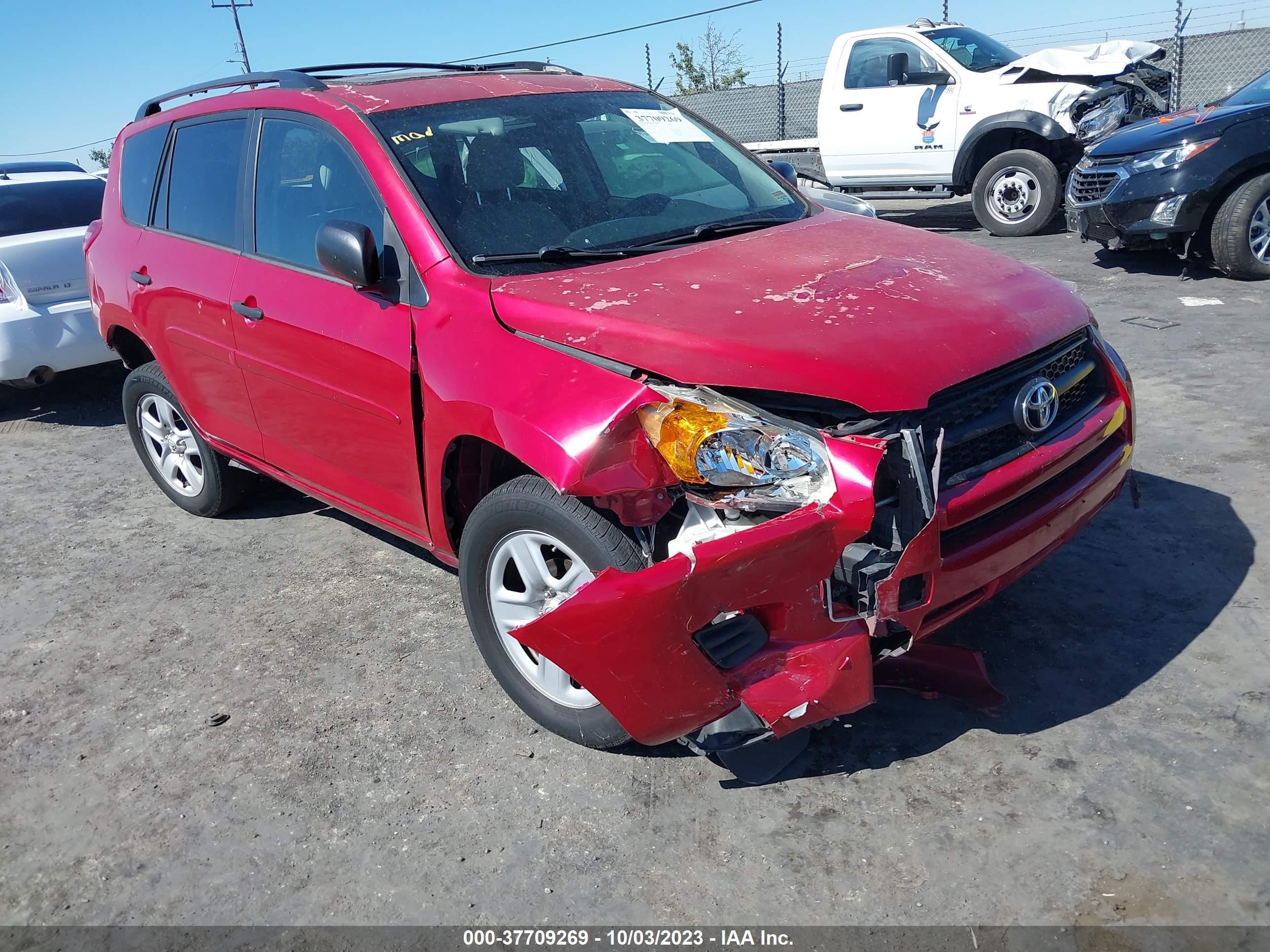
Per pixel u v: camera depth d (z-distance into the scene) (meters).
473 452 2.95
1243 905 2.12
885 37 11.15
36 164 8.19
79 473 5.68
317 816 2.66
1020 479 2.50
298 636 3.62
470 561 2.87
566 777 2.73
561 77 4.01
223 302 3.75
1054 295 2.89
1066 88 9.93
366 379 3.15
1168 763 2.54
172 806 2.76
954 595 2.44
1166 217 7.22
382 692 3.22
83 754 3.03
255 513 4.82
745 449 2.29
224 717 3.15
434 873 2.43
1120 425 2.94
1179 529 3.71
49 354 6.16
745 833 2.46
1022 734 2.71
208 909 2.38
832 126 11.59
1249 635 3.04
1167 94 10.77
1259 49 14.20
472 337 2.81
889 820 2.46
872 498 2.24
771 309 2.57
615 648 2.29
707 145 3.97
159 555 4.43
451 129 3.38
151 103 4.62
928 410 2.36
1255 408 4.79
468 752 2.88
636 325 2.55
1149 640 3.07
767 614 2.37
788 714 2.32
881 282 2.75
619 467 2.38
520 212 3.20
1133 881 2.20
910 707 2.87
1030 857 2.30
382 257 3.14
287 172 3.55
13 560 4.52
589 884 2.35
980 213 10.79
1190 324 6.31
